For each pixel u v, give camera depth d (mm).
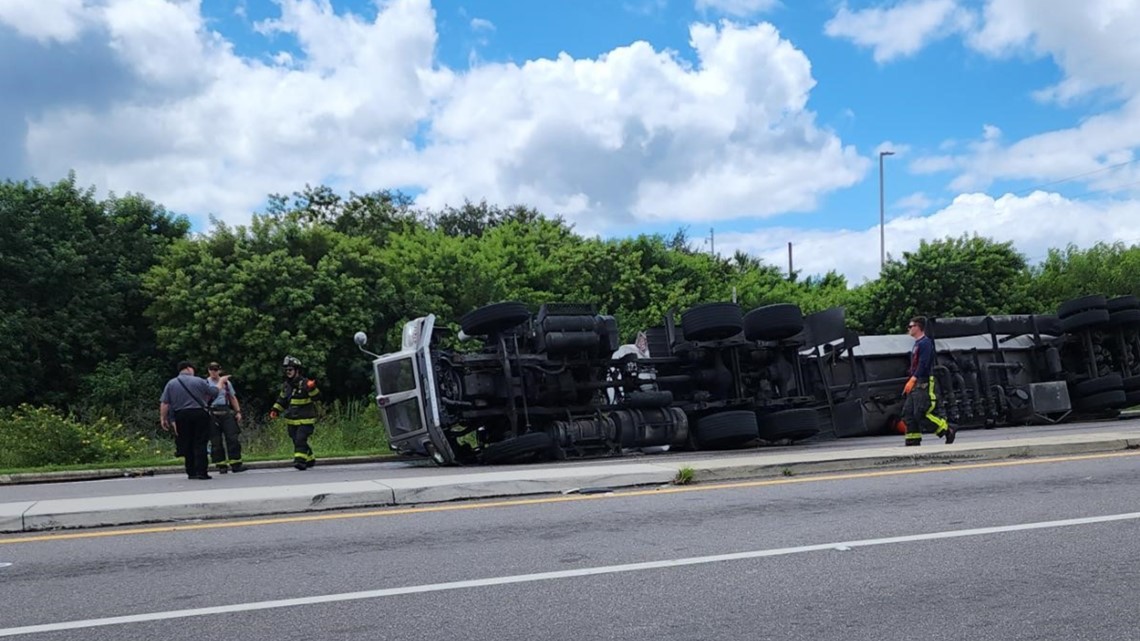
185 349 28797
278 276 28859
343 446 21031
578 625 4891
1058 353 20469
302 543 7145
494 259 33969
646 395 15586
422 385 14586
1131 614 4965
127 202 34219
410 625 4945
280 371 28062
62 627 5016
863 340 19547
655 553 6469
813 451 13359
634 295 36625
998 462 10945
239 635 4820
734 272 46625
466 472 12477
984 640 4582
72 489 12445
